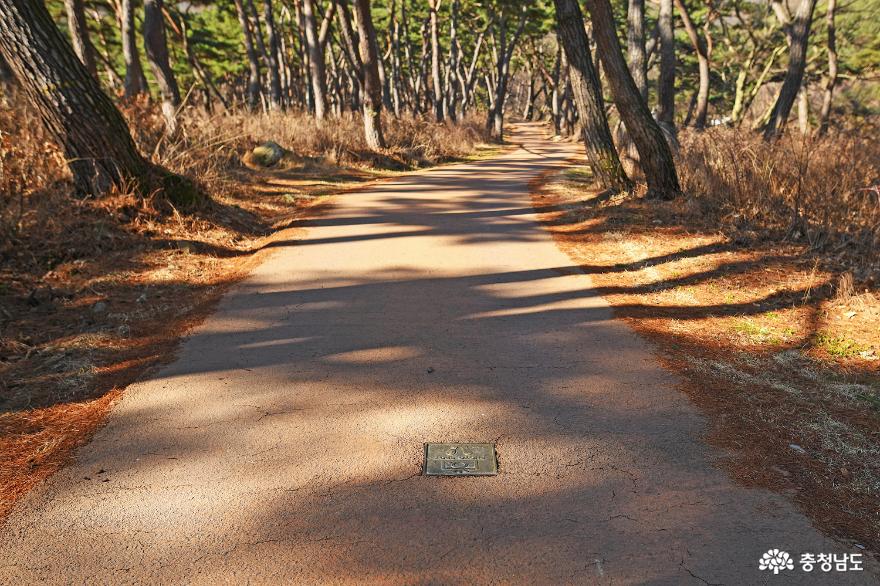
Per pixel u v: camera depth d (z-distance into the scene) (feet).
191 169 35.91
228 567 9.52
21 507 10.94
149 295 21.65
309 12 78.48
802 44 70.90
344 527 10.39
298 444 12.83
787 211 30.04
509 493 11.30
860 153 31.45
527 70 277.23
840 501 11.17
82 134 27.43
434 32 130.21
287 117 63.93
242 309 20.67
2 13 25.48
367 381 15.61
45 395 14.79
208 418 13.83
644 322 19.83
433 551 9.85
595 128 41.55
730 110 160.45
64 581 9.26
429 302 21.53
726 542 10.06
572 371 16.26
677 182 36.47
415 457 12.41
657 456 12.48
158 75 55.47
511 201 41.60
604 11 33.91
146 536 10.19
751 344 18.19
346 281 23.77
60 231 24.64
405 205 39.47
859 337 18.43
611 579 9.27
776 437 13.21
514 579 9.27
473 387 15.34
